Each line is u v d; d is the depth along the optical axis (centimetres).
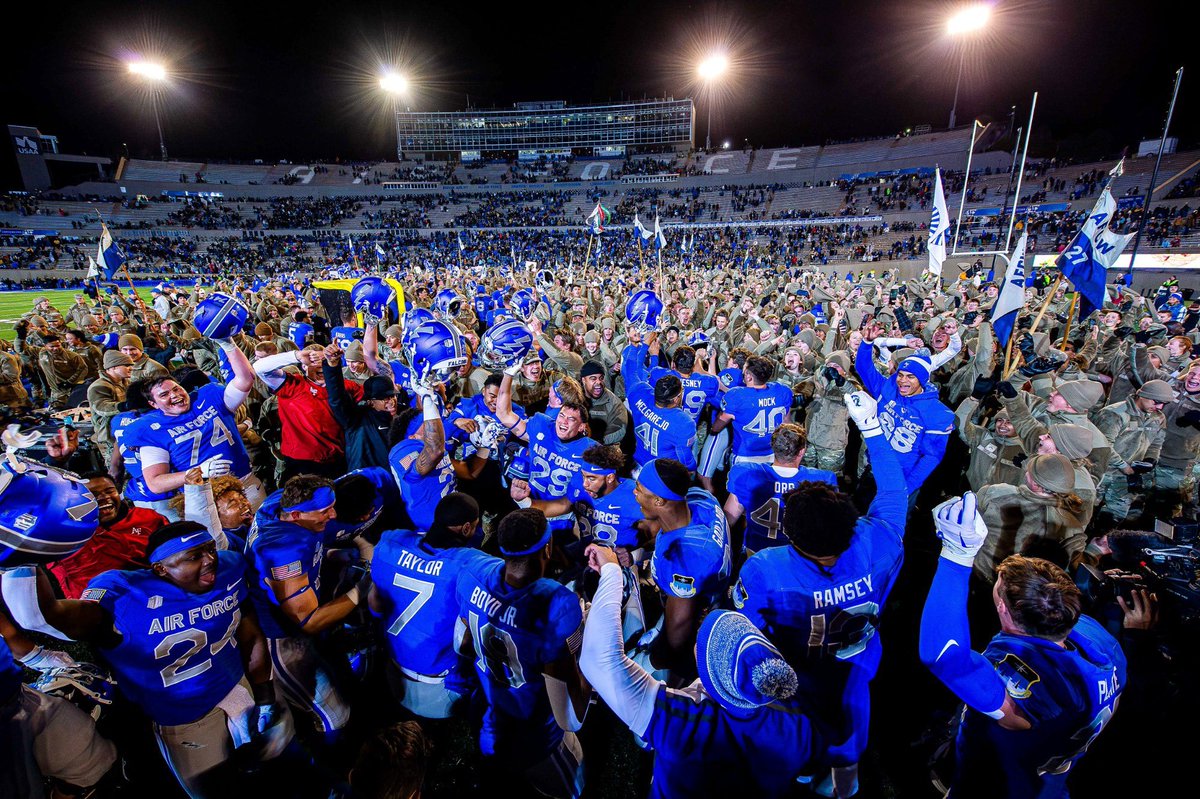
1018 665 211
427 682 304
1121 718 296
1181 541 267
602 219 1819
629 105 7994
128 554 396
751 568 259
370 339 573
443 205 6688
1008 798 231
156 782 315
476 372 667
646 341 771
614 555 220
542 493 445
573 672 250
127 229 5519
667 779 194
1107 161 4428
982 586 389
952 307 1400
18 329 1272
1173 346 765
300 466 554
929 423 466
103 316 1503
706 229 5319
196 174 7025
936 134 5806
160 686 253
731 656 179
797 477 383
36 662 265
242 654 284
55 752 251
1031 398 512
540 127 8325
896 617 445
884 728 347
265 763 286
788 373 746
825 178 5931
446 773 317
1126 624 268
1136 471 521
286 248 5366
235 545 339
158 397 422
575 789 283
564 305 1480
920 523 580
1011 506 361
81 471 611
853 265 3634
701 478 554
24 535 208
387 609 295
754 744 186
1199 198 3394
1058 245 3297
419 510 409
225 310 452
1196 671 250
